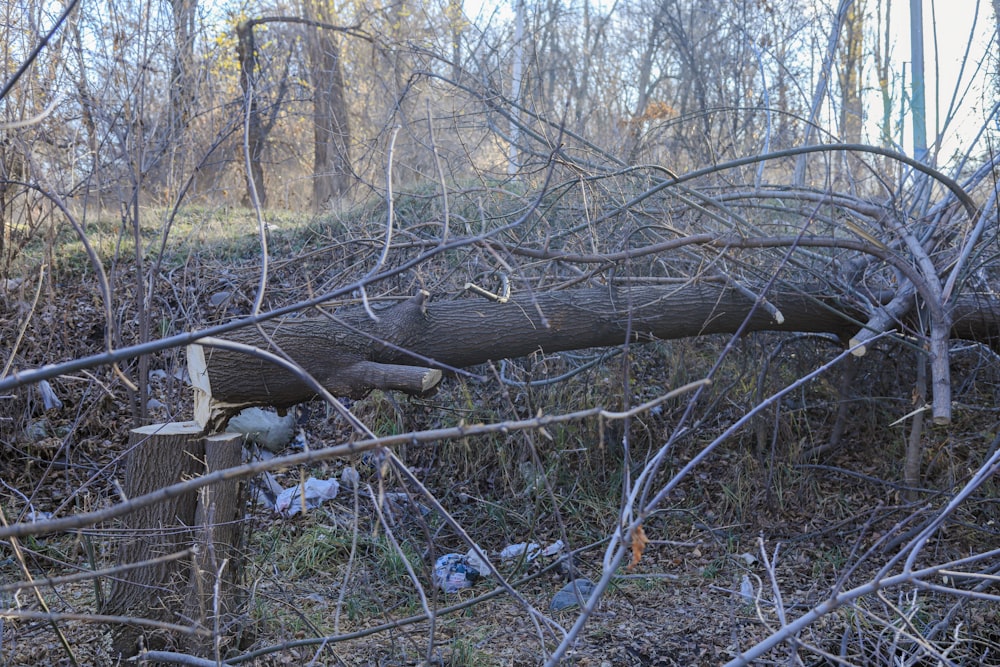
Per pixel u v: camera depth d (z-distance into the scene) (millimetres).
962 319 5137
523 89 6199
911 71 5980
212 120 5734
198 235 6977
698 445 6023
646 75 13148
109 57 4828
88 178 4938
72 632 3760
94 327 6184
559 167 5820
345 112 8141
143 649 3266
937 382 4164
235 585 3629
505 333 4203
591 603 2291
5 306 5934
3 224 5656
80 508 4840
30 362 5617
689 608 4461
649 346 6734
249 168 2748
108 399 5805
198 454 3592
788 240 4602
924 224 5332
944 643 3852
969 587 4441
